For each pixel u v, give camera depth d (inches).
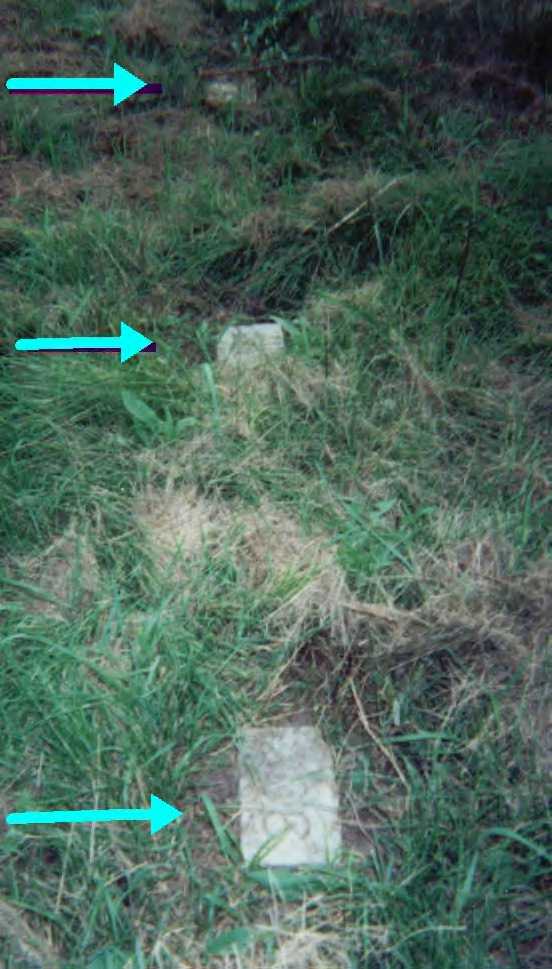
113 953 74.9
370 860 80.9
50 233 134.7
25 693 88.9
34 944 75.7
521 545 101.0
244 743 87.8
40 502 106.0
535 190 140.9
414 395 116.6
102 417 114.0
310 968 74.6
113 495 106.1
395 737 88.0
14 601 98.4
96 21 175.8
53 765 85.4
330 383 115.1
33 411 114.3
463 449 113.3
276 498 106.1
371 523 102.2
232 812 84.2
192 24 175.0
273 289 135.4
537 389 118.8
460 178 140.9
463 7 161.8
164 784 83.8
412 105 158.1
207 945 75.0
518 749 86.0
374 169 150.6
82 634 94.5
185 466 108.3
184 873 79.6
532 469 108.7
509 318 128.0
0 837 82.2
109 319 125.5
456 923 74.8
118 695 87.4
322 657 94.6
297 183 147.6
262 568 99.1
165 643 91.9
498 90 160.4
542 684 91.0
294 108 158.2
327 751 87.4
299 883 78.4
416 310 127.7
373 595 97.9
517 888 78.5
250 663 93.2
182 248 137.3
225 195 142.9
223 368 119.2
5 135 156.0
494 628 94.4
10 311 126.4
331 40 165.6
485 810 82.0
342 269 135.0
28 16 179.3
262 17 169.5
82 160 153.6
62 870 79.0
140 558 100.4
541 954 75.8
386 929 75.4
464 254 127.0
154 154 153.6
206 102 164.2
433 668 93.0
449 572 98.7
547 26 158.6
